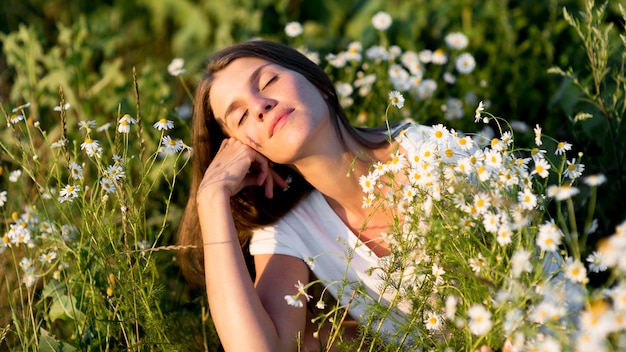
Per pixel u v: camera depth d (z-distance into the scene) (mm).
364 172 2066
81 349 1999
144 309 1997
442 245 1684
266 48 2107
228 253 1928
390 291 1989
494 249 1583
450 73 3164
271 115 1941
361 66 3260
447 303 1558
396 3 3713
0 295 2328
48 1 4371
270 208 2158
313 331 2109
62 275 2201
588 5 2262
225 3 3953
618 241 1339
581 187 2346
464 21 3453
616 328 1259
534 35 3223
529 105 3066
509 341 1578
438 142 1892
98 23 4262
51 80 2984
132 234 2070
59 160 2707
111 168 1927
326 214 2121
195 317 2328
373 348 1897
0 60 3576
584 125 2445
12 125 2061
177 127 2949
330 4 3805
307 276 2123
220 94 2053
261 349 1836
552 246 1452
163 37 4191
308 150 1986
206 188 2021
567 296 1490
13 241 2043
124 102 2812
